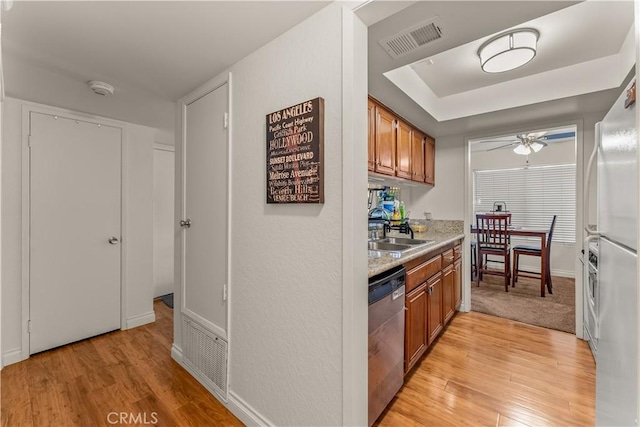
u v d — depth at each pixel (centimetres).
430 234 334
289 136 140
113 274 280
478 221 441
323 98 130
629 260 93
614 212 111
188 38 150
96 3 125
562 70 227
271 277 152
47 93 217
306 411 137
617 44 196
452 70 231
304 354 138
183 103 222
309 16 135
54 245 245
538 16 138
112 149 278
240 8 129
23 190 230
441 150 349
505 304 353
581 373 209
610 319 113
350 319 122
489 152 537
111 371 214
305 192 134
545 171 494
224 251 181
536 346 248
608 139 122
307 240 136
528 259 518
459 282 321
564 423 163
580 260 264
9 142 224
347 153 122
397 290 180
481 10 133
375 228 296
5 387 195
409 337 198
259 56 159
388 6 117
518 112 260
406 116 269
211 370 190
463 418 167
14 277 227
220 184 185
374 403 155
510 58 196
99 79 195
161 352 243
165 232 399
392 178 257
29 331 233
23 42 153
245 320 166
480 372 211
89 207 264
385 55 169
